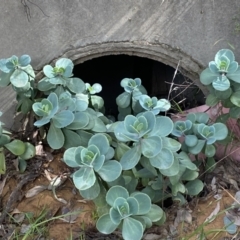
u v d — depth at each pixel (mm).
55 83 869
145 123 708
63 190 941
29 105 958
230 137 920
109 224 715
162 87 1372
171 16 955
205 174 939
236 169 975
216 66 832
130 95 972
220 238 837
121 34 979
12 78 869
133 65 1410
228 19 955
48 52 997
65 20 959
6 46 987
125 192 708
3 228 883
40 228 872
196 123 892
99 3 939
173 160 712
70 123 757
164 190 841
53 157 1011
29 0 931
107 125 862
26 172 982
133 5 942
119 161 782
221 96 840
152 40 987
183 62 1018
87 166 703
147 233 844
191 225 858
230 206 886
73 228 867
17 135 1055
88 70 1398
